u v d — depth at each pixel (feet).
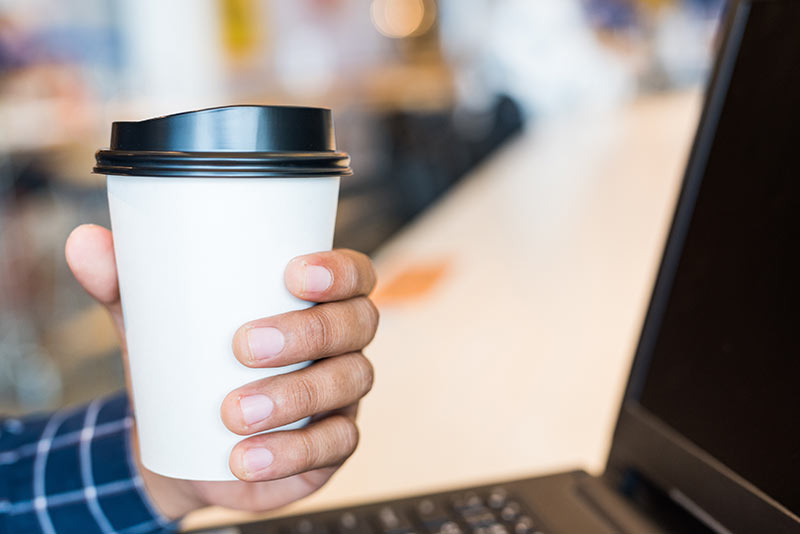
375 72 16.26
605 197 5.59
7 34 11.17
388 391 3.08
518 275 4.25
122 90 12.81
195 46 14.98
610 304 3.75
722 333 1.75
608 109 10.64
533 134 8.73
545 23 16.20
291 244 1.27
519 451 2.52
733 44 1.90
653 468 1.88
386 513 1.84
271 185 1.20
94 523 1.90
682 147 6.95
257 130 1.17
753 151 1.77
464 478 2.36
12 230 9.11
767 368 1.59
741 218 1.76
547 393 2.94
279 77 16.40
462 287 4.21
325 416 1.49
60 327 9.12
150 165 1.16
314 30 16.99
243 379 1.30
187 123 1.16
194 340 1.27
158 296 1.26
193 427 1.33
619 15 16.60
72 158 10.01
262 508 1.81
